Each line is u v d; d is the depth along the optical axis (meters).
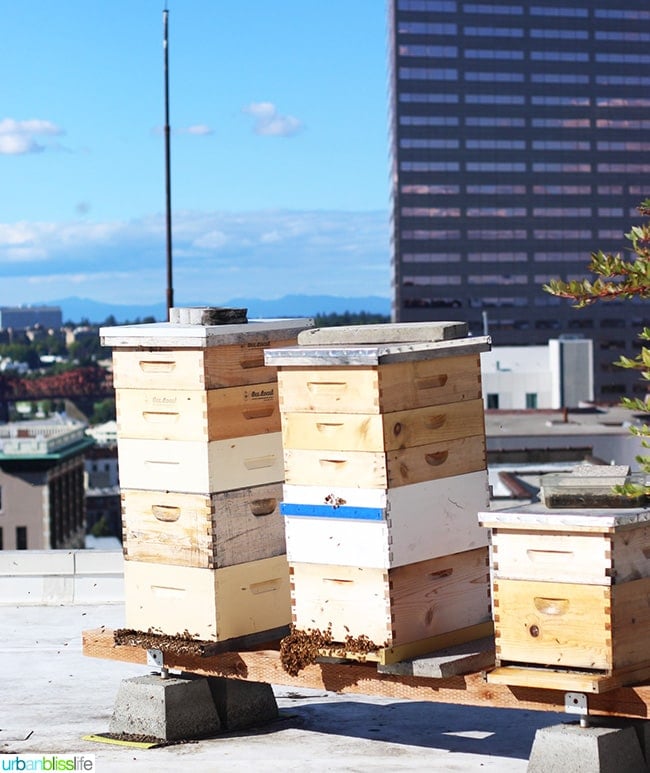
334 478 6.97
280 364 7.03
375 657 6.87
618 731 6.70
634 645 6.57
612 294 6.87
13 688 8.73
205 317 7.48
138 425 7.51
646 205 6.88
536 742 6.75
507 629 6.68
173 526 7.45
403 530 6.91
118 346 7.52
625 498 6.61
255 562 7.48
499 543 6.68
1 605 10.89
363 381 6.88
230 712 7.83
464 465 7.14
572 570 6.54
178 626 7.47
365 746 7.52
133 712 7.74
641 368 6.79
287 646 7.08
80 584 10.90
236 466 7.41
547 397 69.31
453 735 7.70
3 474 88.50
